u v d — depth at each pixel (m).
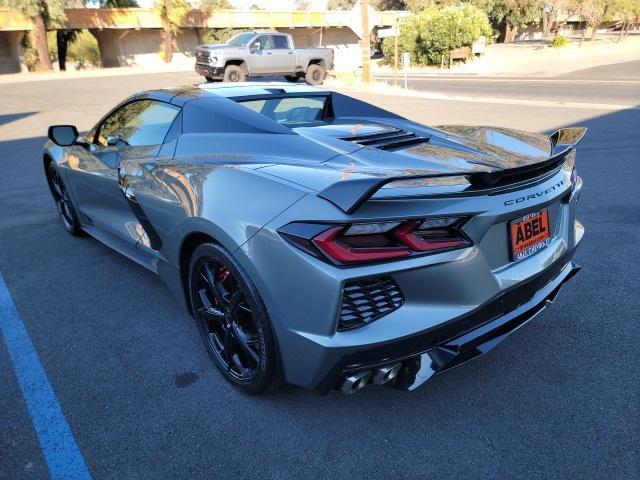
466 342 2.06
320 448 2.15
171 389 2.52
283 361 2.11
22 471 2.04
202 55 18.77
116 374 2.65
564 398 2.42
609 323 3.06
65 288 3.61
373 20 19.27
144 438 2.21
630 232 4.49
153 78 24.88
